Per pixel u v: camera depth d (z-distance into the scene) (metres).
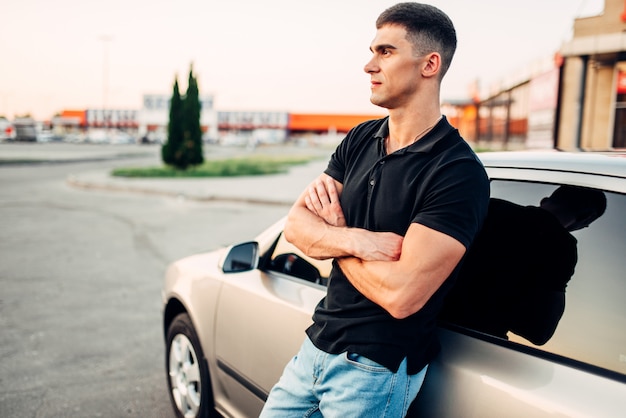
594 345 1.44
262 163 32.44
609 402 1.32
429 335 1.61
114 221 11.16
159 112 100.31
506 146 29.84
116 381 3.76
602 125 17.72
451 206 1.44
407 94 1.55
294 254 2.46
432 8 1.54
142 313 5.25
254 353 2.46
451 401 1.58
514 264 1.67
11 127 68.12
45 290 6.01
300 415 1.72
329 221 1.74
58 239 9.06
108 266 7.21
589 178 1.61
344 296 1.63
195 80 25.45
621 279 1.46
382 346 1.52
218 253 3.20
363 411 1.53
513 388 1.46
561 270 1.58
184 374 3.18
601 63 17.45
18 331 4.71
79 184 18.94
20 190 17.11
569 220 1.61
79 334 4.66
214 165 29.16
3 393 3.57
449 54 1.56
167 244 8.79
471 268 1.76
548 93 19.83
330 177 1.83
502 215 1.75
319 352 1.63
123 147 63.41
